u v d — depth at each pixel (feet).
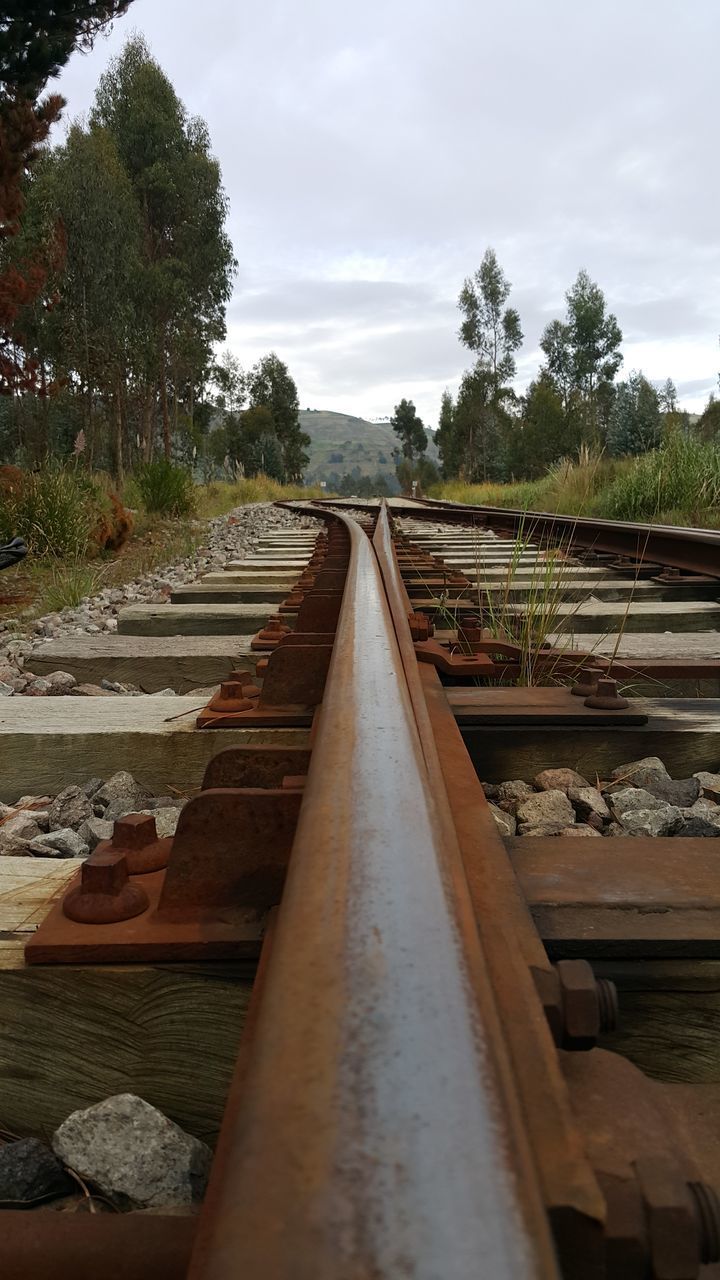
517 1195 1.36
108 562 29.86
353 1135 1.45
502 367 240.32
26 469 31.53
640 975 3.59
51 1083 3.77
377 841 2.65
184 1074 3.73
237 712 7.47
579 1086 2.39
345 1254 1.22
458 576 16.01
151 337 128.06
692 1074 3.66
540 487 52.06
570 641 10.23
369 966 1.95
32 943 3.63
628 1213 1.84
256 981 2.93
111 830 6.54
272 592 17.10
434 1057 1.66
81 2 34.32
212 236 156.15
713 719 7.38
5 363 36.81
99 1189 3.55
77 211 102.37
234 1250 1.27
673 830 6.21
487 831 3.96
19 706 8.33
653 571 17.78
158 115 145.79
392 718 4.17
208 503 62.18
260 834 3.76
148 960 3.64
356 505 59.31
